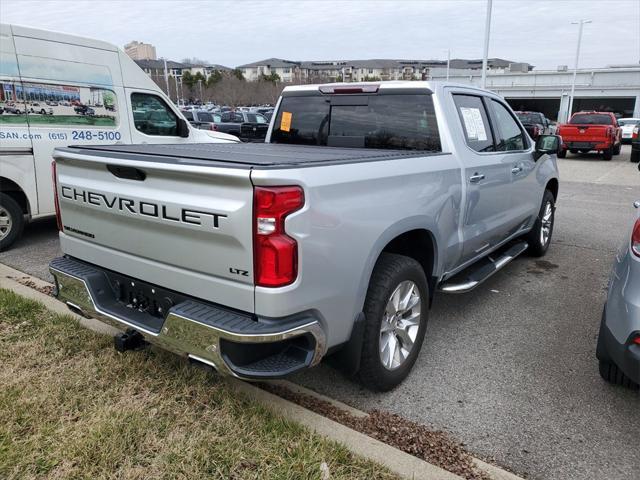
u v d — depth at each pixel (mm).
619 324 2830
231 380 3219
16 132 6234
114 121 7328
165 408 2893
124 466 2447
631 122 33125
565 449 2768
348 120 4324
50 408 2854
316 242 2438
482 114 4492
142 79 7676
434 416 3043
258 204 2273
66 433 2656
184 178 2498
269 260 2311
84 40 6863
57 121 6645
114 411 2828
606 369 3270
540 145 5367
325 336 2602
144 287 2867
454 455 2670
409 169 3174
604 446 2795
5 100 6098
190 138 8477
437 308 4750
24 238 7066
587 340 4094
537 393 3307
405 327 3299
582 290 5273
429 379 3469
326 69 140125
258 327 2369
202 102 83188
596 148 19266
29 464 2441
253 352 2447
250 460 2508
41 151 6496
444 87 4020
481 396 3266
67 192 3221
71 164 3164
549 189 6445
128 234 2871
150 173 2639
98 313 3023
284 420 2791
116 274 3062
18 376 3162
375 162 2910
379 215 2852
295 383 3369
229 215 2346
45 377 3164
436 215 3482
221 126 19031
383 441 2771
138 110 7668
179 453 2527
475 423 2980
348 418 2953
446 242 3711
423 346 3963
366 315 2961
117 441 2602
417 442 2771
